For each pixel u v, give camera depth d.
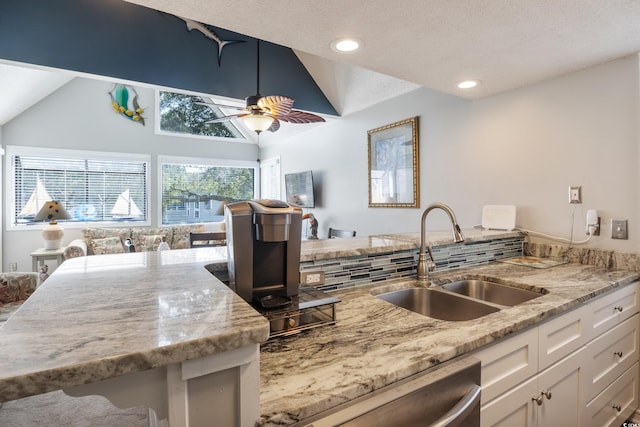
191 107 5.89
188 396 0.53
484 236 2.05
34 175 4.77
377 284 1.55
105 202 5.23
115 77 2.89
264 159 6.28
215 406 0.55
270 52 3.71
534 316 1.12
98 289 0.81
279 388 0.68
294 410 0.61
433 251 1.82
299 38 1.58
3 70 3.29
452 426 0.76
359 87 3.65
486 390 0.98
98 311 0.64
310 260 1.38
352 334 0.96
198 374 0.53
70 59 2.71
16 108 4.38
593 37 1.60
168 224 5.70
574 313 1.34
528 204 2.27
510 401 1.06
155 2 1.29
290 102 2.60
